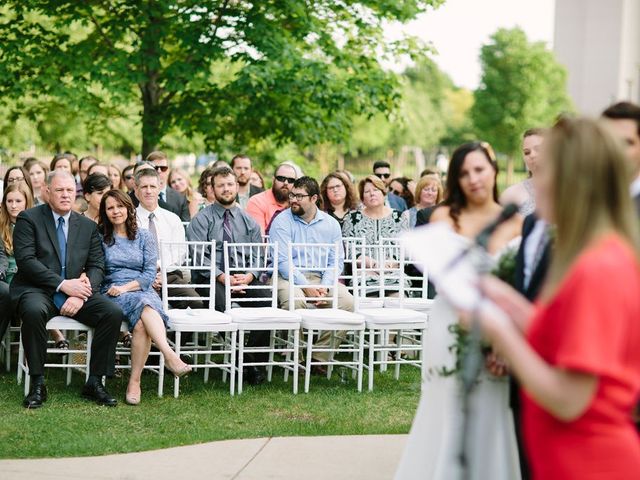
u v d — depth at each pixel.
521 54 36.25
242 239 7.89
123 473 5.00
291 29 13.43
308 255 7.84
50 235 6.80
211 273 7.19
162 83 12.70
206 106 13.52
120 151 26.08
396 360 7.64
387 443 5.71
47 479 4.86
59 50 12.70
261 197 9.10
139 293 6.78
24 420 5.99
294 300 7.51
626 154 2.31
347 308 7.72
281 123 13.48
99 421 6.05
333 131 13.84
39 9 12.59
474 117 37.50
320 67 12.89
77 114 14.92
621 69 47.12
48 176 6.85
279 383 7.42
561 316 2.25
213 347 8.37
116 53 12.55
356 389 7.27
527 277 3.67
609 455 2.24
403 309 7.52
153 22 12.42
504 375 3.83
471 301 2.30
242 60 12.80
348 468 5.20
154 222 7.86
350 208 9.21
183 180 10.80
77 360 7.52
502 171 41.84
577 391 2.19
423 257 2.41
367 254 8.59
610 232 2.28
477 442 3.88
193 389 7.10
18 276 6.80
